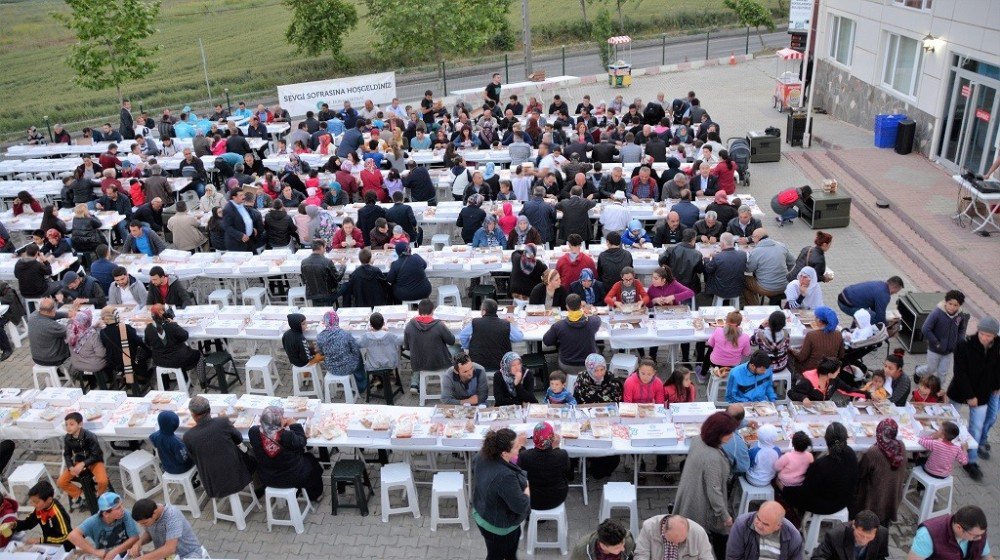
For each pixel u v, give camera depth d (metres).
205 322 10.39
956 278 12.37
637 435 7.68
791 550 6.13
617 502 7.50
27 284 12.39
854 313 10.12
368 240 13.11
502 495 6.39
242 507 8.45
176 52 45.16
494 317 9.26
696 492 6.69
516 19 47.28
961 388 8.16
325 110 21.56
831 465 6.91
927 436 7.62
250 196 13.72
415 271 11.06
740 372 8.35
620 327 9.54
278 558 7.73
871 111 20.94
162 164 18.48
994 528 7.72
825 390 8.48
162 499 8.70
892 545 7.54
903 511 7.98
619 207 13.06
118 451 9.36
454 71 37.53
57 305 11.23
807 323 9.53
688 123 19.33
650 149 16.38
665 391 8.33
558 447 7.29
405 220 12.95
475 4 39.03
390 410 8.53
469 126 19.06
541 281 10.67
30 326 10.22
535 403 8.47
